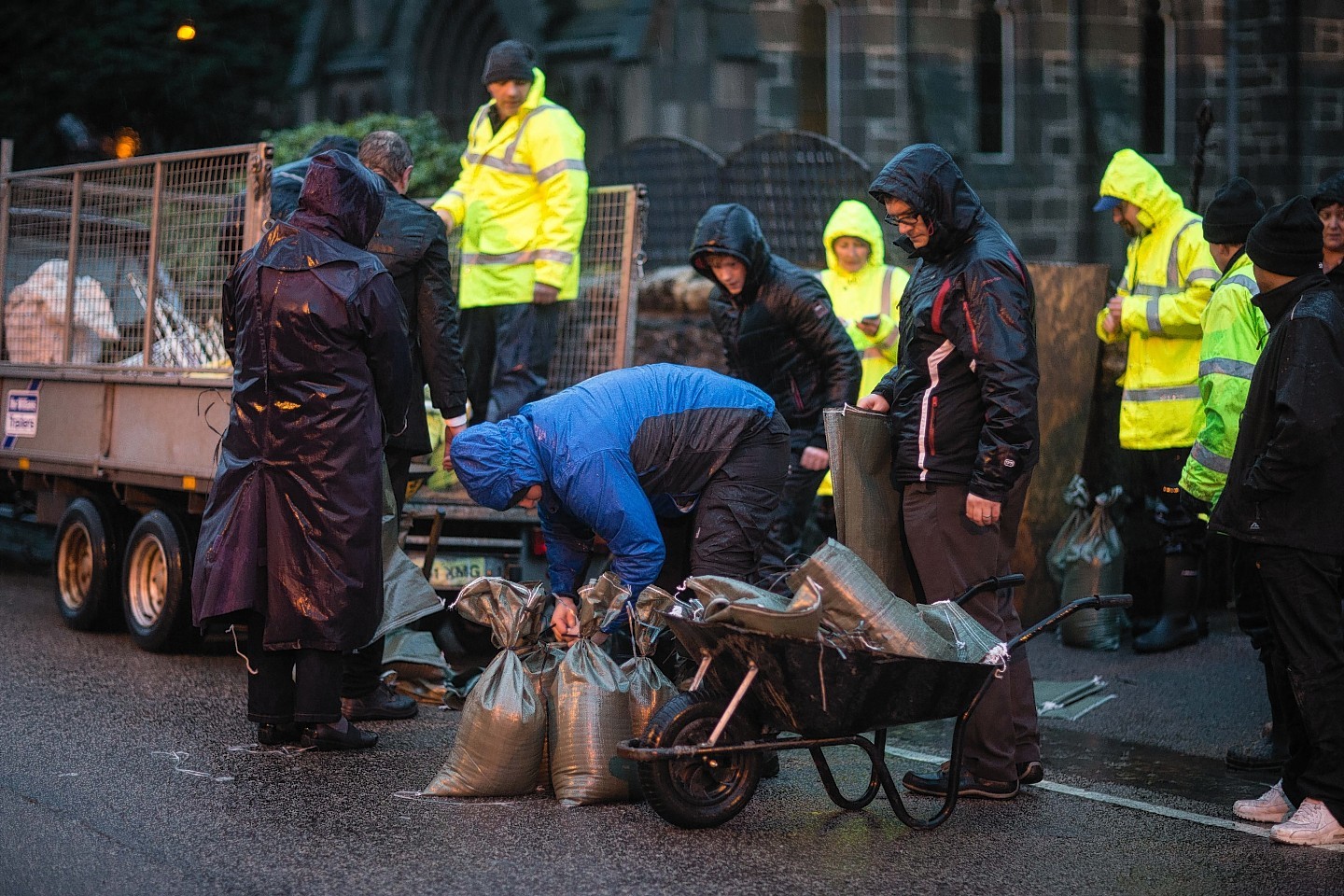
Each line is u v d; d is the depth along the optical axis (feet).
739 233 47.19
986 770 34.99
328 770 36.11
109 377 50.93
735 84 117.70
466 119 139.03
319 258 36.45
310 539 36.40
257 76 154.71
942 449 34.78
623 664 36.52
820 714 30.78
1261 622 39.06
